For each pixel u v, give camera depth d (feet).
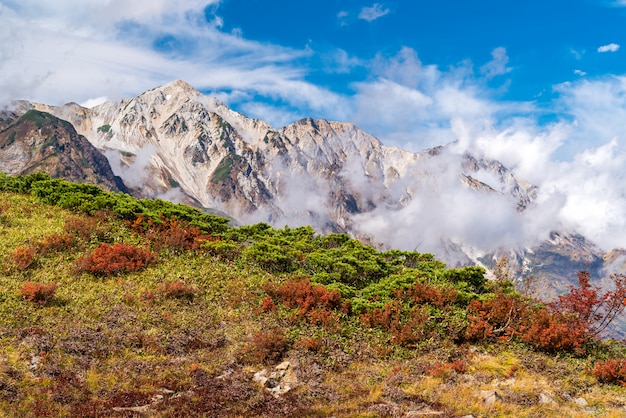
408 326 73.92
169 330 66.64
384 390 58.18
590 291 79.66
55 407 46.50
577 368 68.33
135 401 49.70
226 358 62.44
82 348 57.26
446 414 52.70
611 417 54.44
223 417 48.55
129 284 77.82
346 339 72.13
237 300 78.89
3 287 68.44
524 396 58.34
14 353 54.19
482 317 78.43
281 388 57.16
